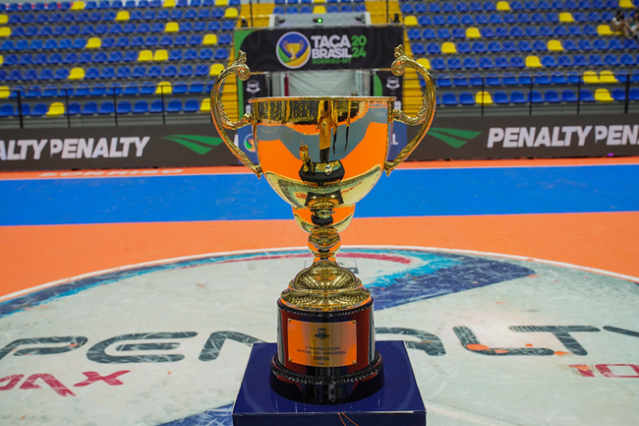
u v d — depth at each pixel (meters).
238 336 2.85
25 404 2.18
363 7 17.59
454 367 2.44
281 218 6.31
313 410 1.45
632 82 15.27
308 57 11.51
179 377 2.40
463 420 2.00
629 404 2.11
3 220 6.56
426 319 3.02
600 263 4.19
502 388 2.24
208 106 14.42
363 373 1.51
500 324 2.94
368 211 6.60
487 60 15.99
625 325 2.91
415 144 1.59
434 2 17.84
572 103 14.09
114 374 2.44
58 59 16.61
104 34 17.41
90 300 3.49
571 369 2.41
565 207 6.76
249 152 11.66
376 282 3.71
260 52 11.53
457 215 6.31
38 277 4.07
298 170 1.48
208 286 3.73
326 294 1.50
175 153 11.71
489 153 11.90
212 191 8.41
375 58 11.51
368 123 1.45
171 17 17.88
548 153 11.93
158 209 7.13
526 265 4.13
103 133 11.66
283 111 1.43
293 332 1.51
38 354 2.67
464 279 3.77
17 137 11.65
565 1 18.17
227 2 18.47
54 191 8.75
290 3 17.78
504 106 13.87
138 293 3.61
